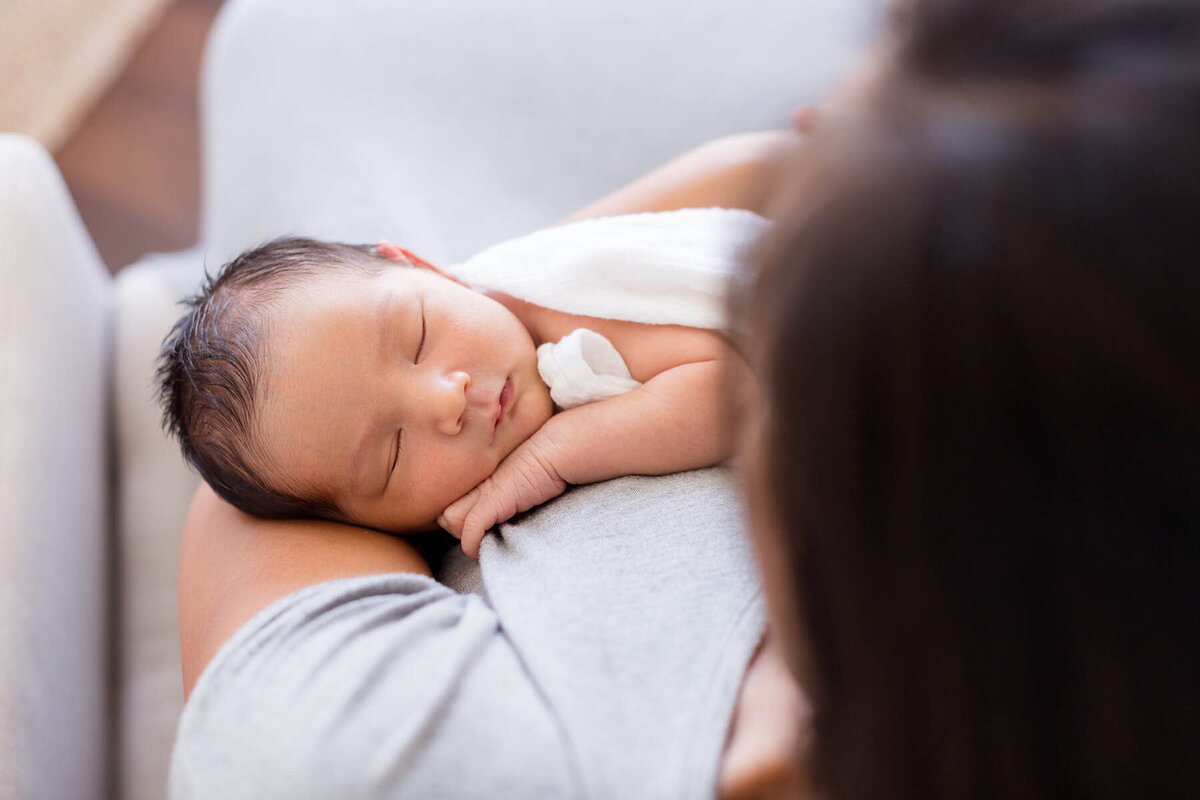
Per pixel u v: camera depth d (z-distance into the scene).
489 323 0.84
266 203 1.18
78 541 0.95
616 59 1.19
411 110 1.19
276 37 1.25
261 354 0.81
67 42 2.12
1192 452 0.31
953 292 0.30
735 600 0.60
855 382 0.32
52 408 0.95
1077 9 0.30
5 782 0.69
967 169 0.30
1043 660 0.35
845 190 0.32
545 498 0.78
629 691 0.56
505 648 0.60
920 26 0.32
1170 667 0.34
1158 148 0.28
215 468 0.82
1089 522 0.32
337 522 0.80
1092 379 0.30
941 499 0.33
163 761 0.96
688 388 0.76
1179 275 0.29
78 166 2.00
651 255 0.81
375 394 0.80
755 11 1.17
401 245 1.08
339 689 0.55
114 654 1.02
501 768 0.53
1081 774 0.37
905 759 0.40
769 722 0.54
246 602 0.68
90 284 1.19
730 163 0.88
